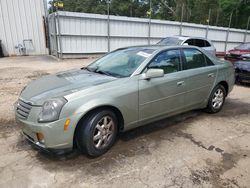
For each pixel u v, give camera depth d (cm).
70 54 1523
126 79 339
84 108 289
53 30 1564
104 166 298
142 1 4241
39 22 1681
